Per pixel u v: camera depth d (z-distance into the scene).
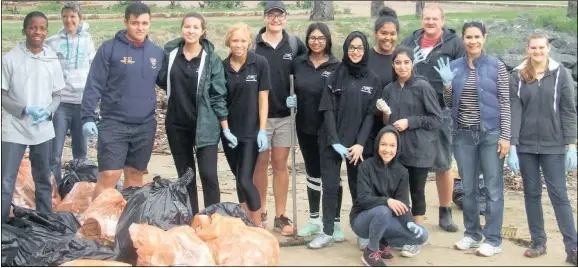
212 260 5.32
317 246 6.65
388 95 6.57
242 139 6.62
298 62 6.91
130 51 6.41
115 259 5.58
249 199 6.61
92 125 6.37
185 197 6.08
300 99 6.88
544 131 6.36
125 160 6.63
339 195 6.88
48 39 7.72
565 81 6.33
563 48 15.54
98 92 6.40
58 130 7.67
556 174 6.41
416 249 6.49
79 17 7.77
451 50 7.25
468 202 6.73
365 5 24.81
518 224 7.70
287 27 16.17
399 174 6.30
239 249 5.45
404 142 6.50
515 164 6.36
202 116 6.44
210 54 6.50
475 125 6.50
